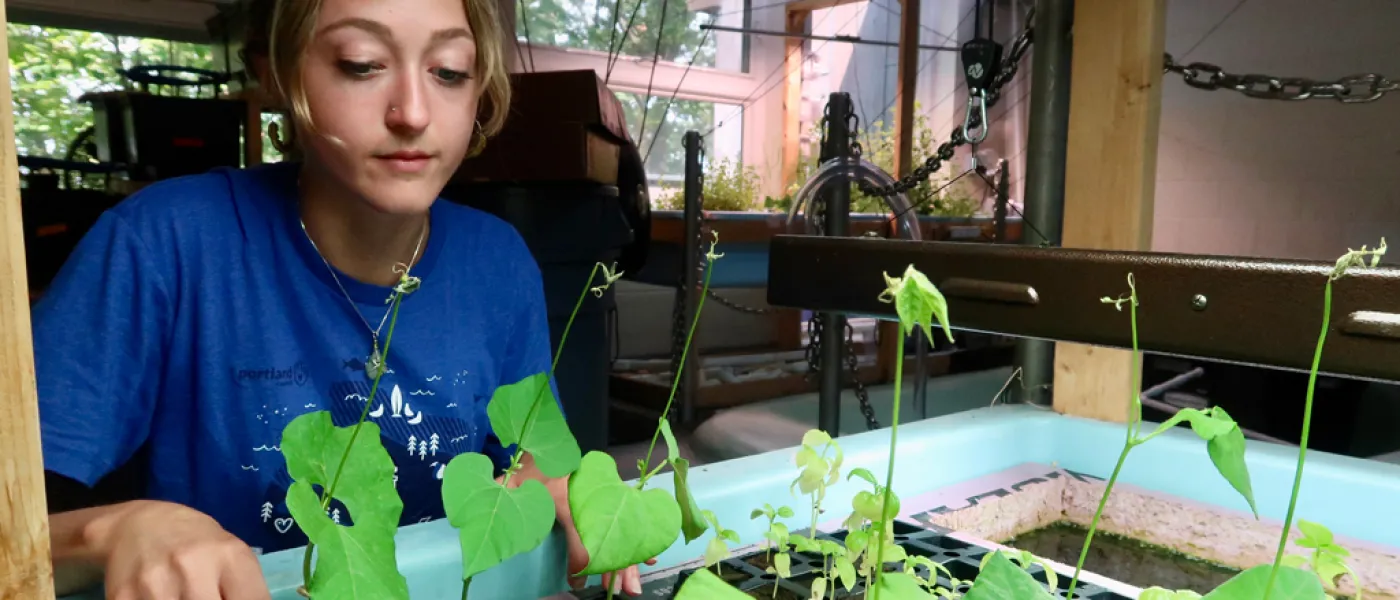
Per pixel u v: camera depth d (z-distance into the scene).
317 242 0.59
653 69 2.52
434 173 0.54
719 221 2.21
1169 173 2.71
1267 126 2.47
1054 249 0.61
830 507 0.70
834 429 1.68
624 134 1.69
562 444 0.37
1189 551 0.77
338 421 0.61
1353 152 2.32
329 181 0.56
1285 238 2.47
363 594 0.30
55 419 0.50
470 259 0.66
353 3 0.48
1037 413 0.92
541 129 1.48
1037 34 1.10
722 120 3.01
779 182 3.13
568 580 0.53
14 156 0.26
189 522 0.39
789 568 0.56
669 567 0.58
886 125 3.19
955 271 0.66
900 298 0.30
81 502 0.76
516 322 0.69
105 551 0.38
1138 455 0.84
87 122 1.78
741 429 1.97
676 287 2.25
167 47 1.81
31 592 0.28
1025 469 0.88
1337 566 0.40
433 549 0.49
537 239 1.53
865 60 3.17
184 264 0.56
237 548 0.37
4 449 0.27
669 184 2.87
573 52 2.59
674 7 2.77
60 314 0.52
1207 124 2.60
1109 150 0.95
